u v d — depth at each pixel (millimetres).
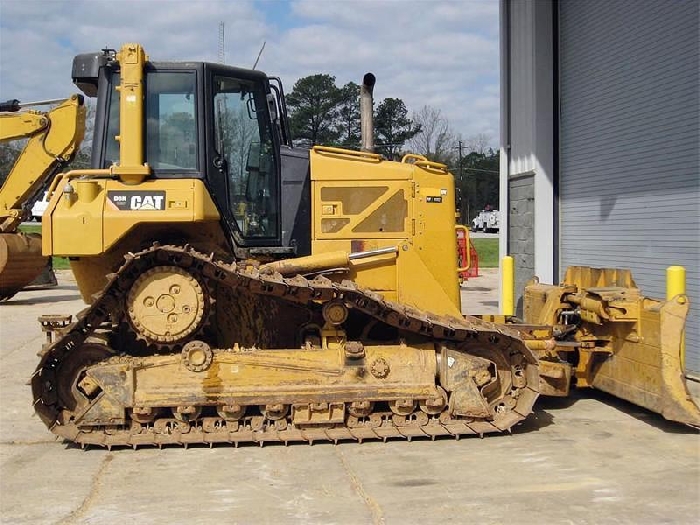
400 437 6273
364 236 6879
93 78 6699
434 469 5523
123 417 6133
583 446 6082
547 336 7348
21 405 7719
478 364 6363
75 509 4848
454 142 55938
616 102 10453
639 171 9891
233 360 6199
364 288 6523
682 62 8883
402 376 6359
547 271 12234
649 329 6617
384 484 5219
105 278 6457
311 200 6871
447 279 7016
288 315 6711
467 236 8398
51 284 20703
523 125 12852
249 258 6699
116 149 6477
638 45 9867
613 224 10594
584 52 11352
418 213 6934
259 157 6852
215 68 6594
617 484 5191
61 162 15688
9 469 5676
